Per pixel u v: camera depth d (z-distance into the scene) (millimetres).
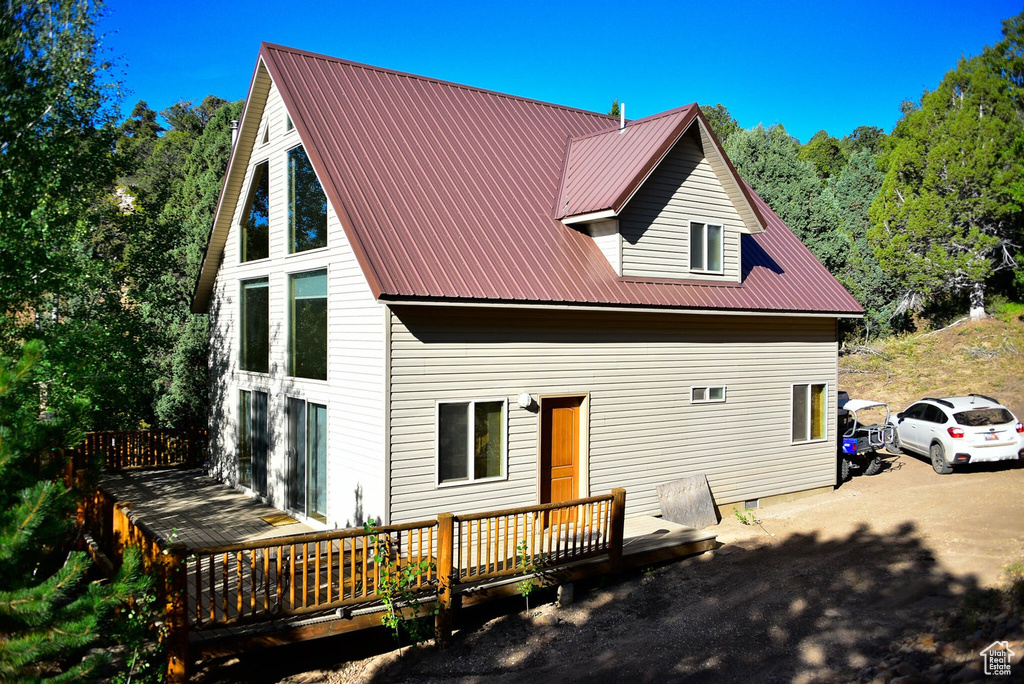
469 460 12461
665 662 9289
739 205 16172
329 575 9156
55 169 16219
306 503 13992
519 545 11422
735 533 14688
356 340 12469
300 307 14406
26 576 7113
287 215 14828
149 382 24016
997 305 34469
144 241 23422
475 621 11016
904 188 33875
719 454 15984
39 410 13820
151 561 8445
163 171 39062
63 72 16703
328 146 13219
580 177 15625
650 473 14883
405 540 11734
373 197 12719
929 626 9531
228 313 17859
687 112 14859
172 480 18266
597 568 11828
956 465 19938
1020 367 28984
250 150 16438
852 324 36750
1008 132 31297
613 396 14289
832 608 10656
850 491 17938
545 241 14125
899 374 31266
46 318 16766
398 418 11750
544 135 17578
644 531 13750
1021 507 15125
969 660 8000
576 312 13711
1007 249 33250
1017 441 18922
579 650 9898
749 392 16500
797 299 16891
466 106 16953
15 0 15961
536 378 13250
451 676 9273
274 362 15336
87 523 12281
